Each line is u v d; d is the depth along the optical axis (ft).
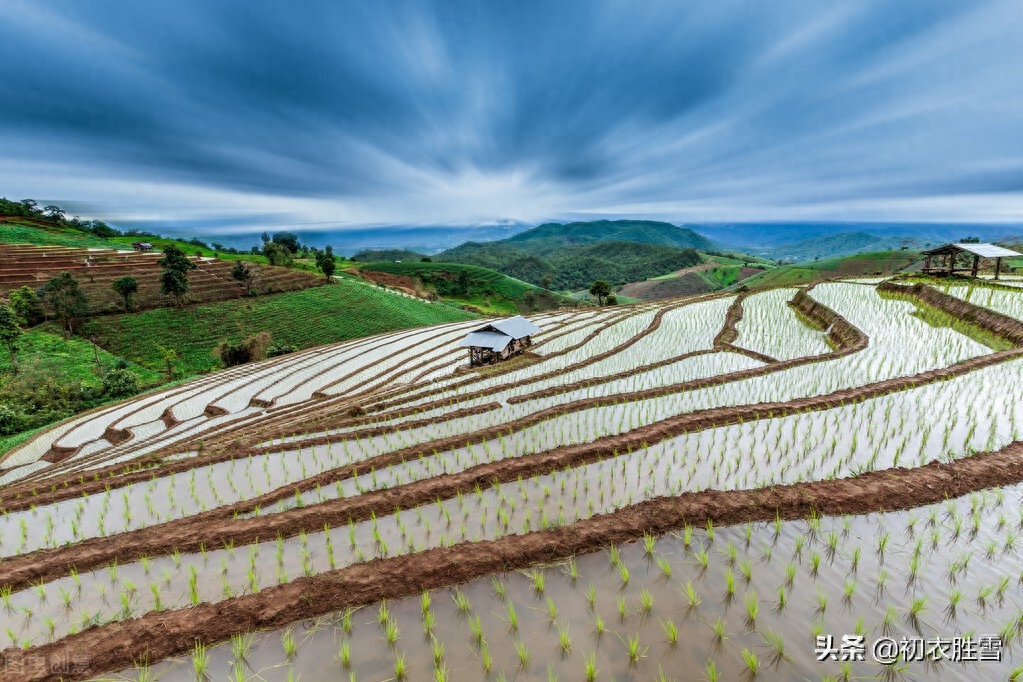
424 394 70.74
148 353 183.32
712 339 89.40
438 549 24.91
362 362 144.77
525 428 44.32
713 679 16.76
